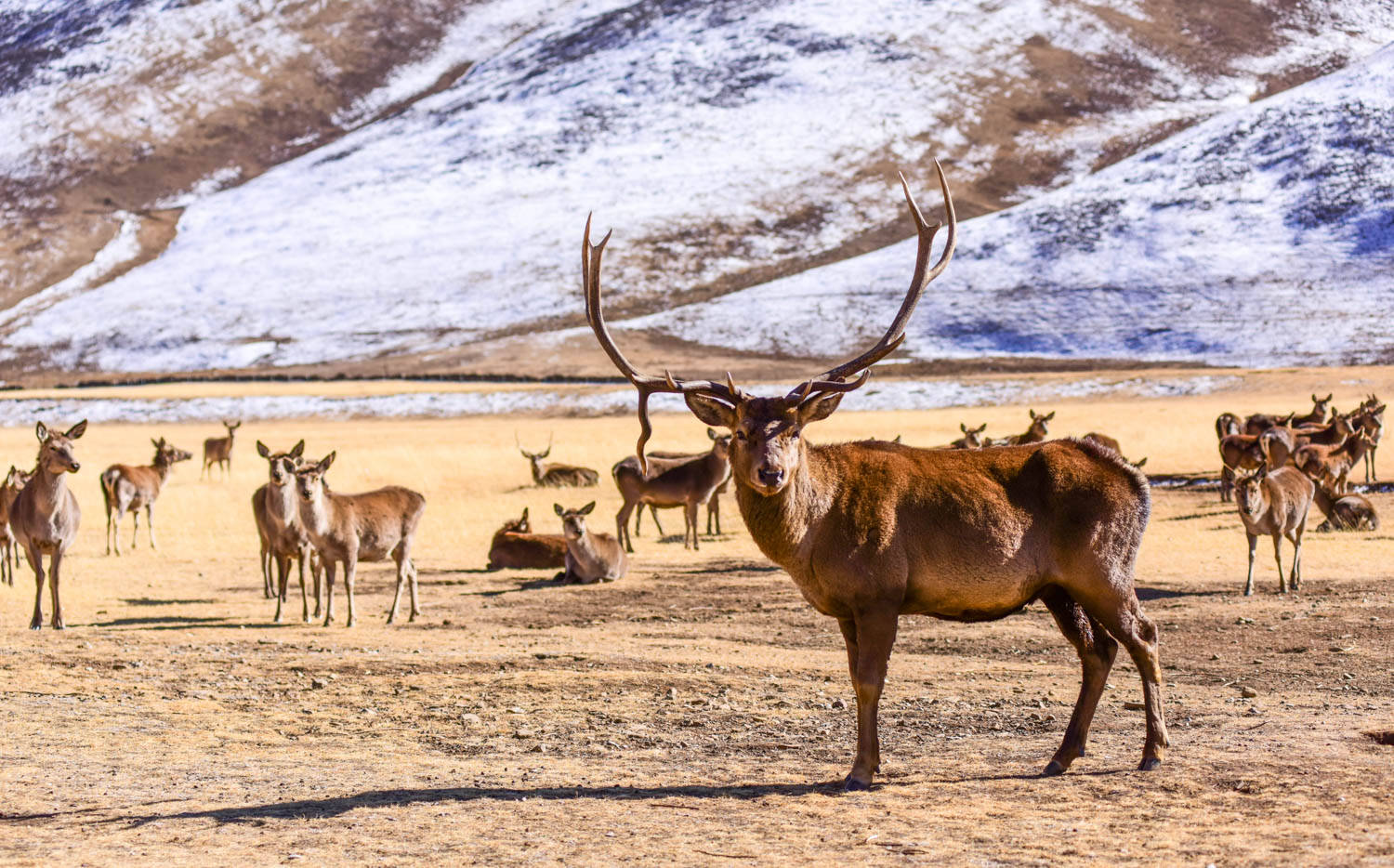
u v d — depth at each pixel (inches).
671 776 797.9
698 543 2284.7
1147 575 1728.6
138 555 2225.6
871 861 601.3
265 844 650.8
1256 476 1515.7
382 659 1231.5
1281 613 1398.9
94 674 1165.7
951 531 754.8
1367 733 834.8
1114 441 2785.4
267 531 1617.9
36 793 762.2
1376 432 2842.0
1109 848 607.8
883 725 943.7
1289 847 596.4
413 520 1553.9
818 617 1477.6
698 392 772.0
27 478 1857.8
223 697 1066.7
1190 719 918.4
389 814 706.2
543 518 2632.9
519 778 797.9
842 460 771.4
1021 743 871.7
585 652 1254.3
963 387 7775.6
